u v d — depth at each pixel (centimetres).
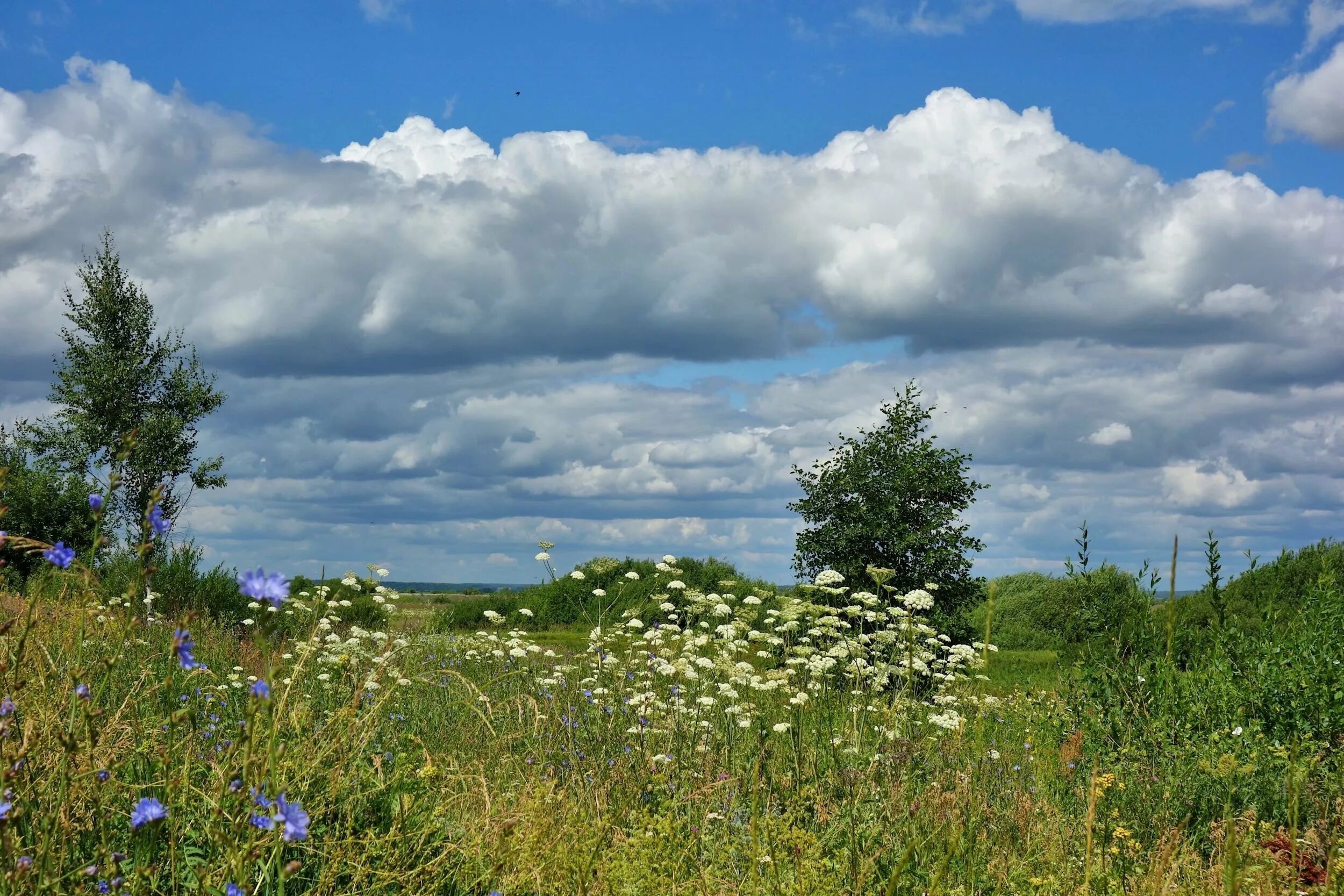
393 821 334
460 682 621
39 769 268
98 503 262
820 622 771
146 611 584
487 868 324
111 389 2439
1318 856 407
